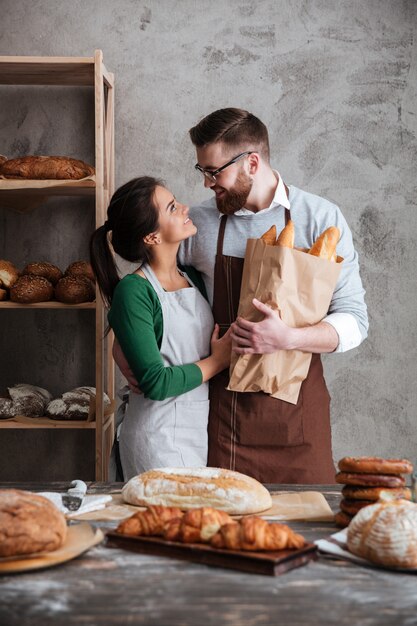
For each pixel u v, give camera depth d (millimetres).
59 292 3127
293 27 3428
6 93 3471
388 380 3463
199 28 3430
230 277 2434
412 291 3461
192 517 1266
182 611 1032
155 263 2422
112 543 1311
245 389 2254
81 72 3225
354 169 3445
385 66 3434
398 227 3455
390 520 1212
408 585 1134
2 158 3203
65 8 3441
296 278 2201
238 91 3438
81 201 3496
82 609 1039
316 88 3436
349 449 3465
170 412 2393
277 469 2389
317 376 2451
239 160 2359
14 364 3533
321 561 1244
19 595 1089
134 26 3438
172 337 2375
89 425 3107
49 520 1236
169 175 3455
